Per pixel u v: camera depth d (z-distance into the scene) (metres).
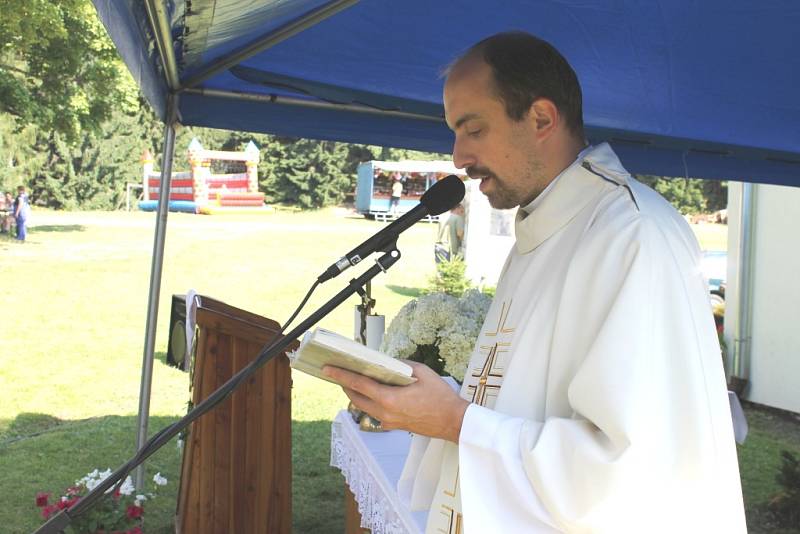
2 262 15.98
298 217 34.41
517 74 1.43
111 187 33.41
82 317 11.06
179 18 2.66
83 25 16.98
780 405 7.11
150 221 28.23
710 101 3.82
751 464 5.77
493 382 1.50
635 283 1.24
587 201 1.45
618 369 1.18
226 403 3.65
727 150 4.72
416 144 4.61
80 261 16.58
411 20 3.12
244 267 16.81
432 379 1.33
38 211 31.03
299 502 4.86
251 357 3.68
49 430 6.22
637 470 1.15
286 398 3.74
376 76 3.80
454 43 3.34
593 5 2.89
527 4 2.93
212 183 34.47
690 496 1.18
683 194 32.56
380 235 1.71
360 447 2.98
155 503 4.75
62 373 8.05
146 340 4.21
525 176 1.49
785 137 4.34
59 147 31.48
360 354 1.25
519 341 1.43
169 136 4.04
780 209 7.03
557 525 1.22
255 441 3.69
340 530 4.46
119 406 6.93
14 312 11.18
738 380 7.40
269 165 38.47
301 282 15.08
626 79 3.62
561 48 3.31
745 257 7.32
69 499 3.87
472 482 1.27
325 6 2.91
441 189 1.73
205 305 3.67
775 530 4.61
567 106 1.47
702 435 1.18
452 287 12.55
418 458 1.92
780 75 3.37
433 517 1.54
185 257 17.88
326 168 38.25
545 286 1.44
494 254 14.74
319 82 3.91
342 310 12.30
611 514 1.16
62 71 17.62
